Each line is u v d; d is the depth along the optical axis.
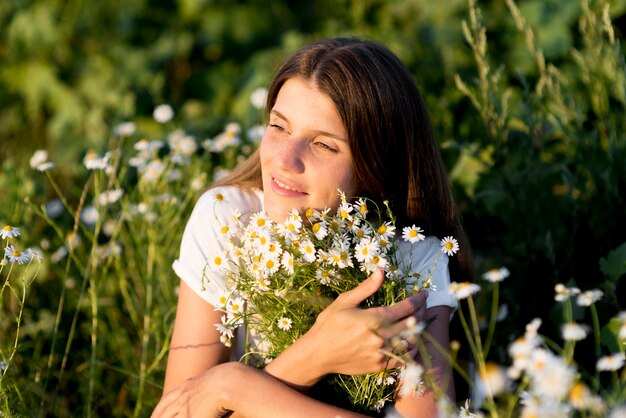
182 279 1.75
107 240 2.63
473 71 3.05
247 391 1.53
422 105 1.78
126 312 2.38
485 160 2.49
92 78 3.65
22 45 3.76
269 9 3.89
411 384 1.44
